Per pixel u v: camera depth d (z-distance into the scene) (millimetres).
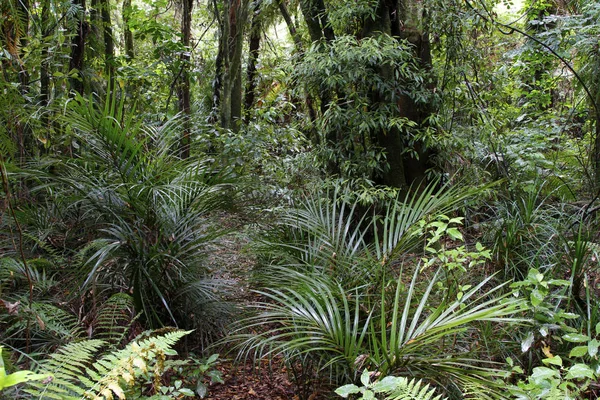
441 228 2715
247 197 3648
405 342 2152
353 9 5168
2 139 3053
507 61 6906
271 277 3125
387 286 2918
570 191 5008
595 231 3834
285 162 5387
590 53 5367
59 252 3635
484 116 5586
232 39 7234
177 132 3740
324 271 3062
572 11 6402
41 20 4551
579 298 2945
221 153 4598
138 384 2111
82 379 1560
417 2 5547
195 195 3299
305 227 3406
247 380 2943
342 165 5344
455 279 2971
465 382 2146
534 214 3930
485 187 2977
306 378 2773
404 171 5602
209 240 3277
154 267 3076
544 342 2631
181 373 2807
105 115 3020
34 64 4035
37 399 1701
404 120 5066
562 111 7199
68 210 3623
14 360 2273
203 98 8750
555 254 3367
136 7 7305
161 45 7180
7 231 3389
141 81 6348
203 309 3248
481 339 2787
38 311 2576
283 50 9945
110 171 3193
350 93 5320
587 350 2232
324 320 2369
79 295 2969
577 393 2172
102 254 2719
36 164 3285
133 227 3154
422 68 5500
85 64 5566
